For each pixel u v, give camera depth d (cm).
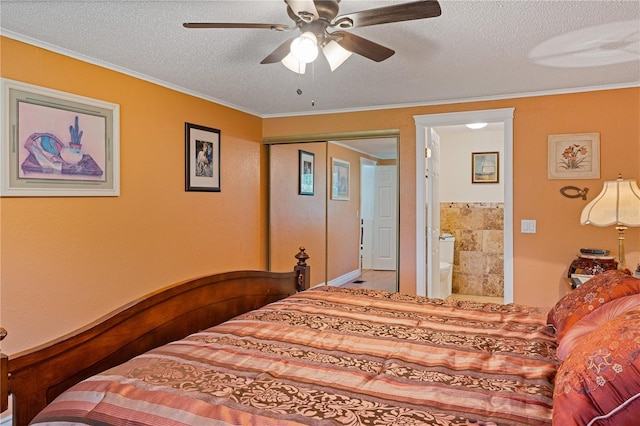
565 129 333
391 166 420
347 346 160
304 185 446
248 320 193
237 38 232
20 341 229
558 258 336
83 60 261
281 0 189
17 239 228
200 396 120
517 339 169
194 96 350
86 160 262
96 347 159
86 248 264
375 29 220
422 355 151
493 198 534
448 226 554
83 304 262
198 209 356
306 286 292
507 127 350
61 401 127
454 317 203
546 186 339
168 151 325
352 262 436
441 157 556
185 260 342
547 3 191
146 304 183
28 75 232
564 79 305
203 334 175
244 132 417
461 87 328
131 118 294
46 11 198
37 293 237
